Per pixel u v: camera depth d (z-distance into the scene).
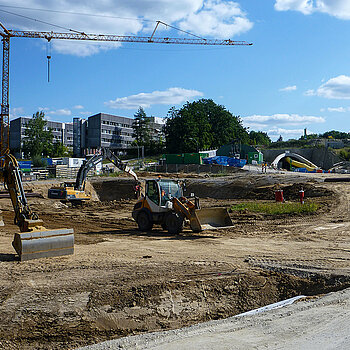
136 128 123.56
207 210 15.60
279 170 74.81
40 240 11.08
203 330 5.64
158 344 5.08
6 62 77.06
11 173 12.29
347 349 4.70
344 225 17.41
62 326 6.84
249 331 5.49
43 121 113.56
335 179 34.66
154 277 9.20
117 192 45.94
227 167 65.88
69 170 60.88
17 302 7.55
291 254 11.76
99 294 8.03
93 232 17.56
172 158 77.62
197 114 112.06
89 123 117.62
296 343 4.93
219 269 9.98
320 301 7.07
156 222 17.23
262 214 21.91
